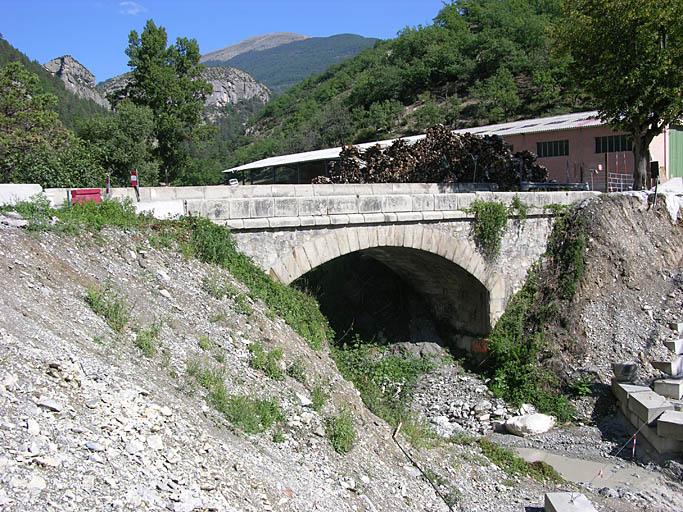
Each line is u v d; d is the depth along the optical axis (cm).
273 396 919
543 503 1085
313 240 1469
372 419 1206
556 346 1803
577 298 1891
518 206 1944
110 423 554
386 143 3375
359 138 6544
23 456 444
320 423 938
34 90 2959
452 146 2392
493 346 1886
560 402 1661
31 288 748
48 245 902
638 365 1697
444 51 7625
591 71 2400
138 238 1129
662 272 2119
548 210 2052
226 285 1180
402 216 1630
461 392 1792
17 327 619
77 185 1741
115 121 3325
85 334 720
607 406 1614
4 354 555
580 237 2019
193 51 4200
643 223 2233
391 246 1641
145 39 3994
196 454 606
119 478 484
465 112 6238
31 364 566
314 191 1802
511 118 5716
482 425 1619
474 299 2008
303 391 1027
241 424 775
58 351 619
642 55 2200
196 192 1505
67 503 422
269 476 673
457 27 8575
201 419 701
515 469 1285
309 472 774
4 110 2620
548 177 2903
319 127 7238
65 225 994
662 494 1209
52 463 454
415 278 2178
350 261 2281
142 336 806
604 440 1490
